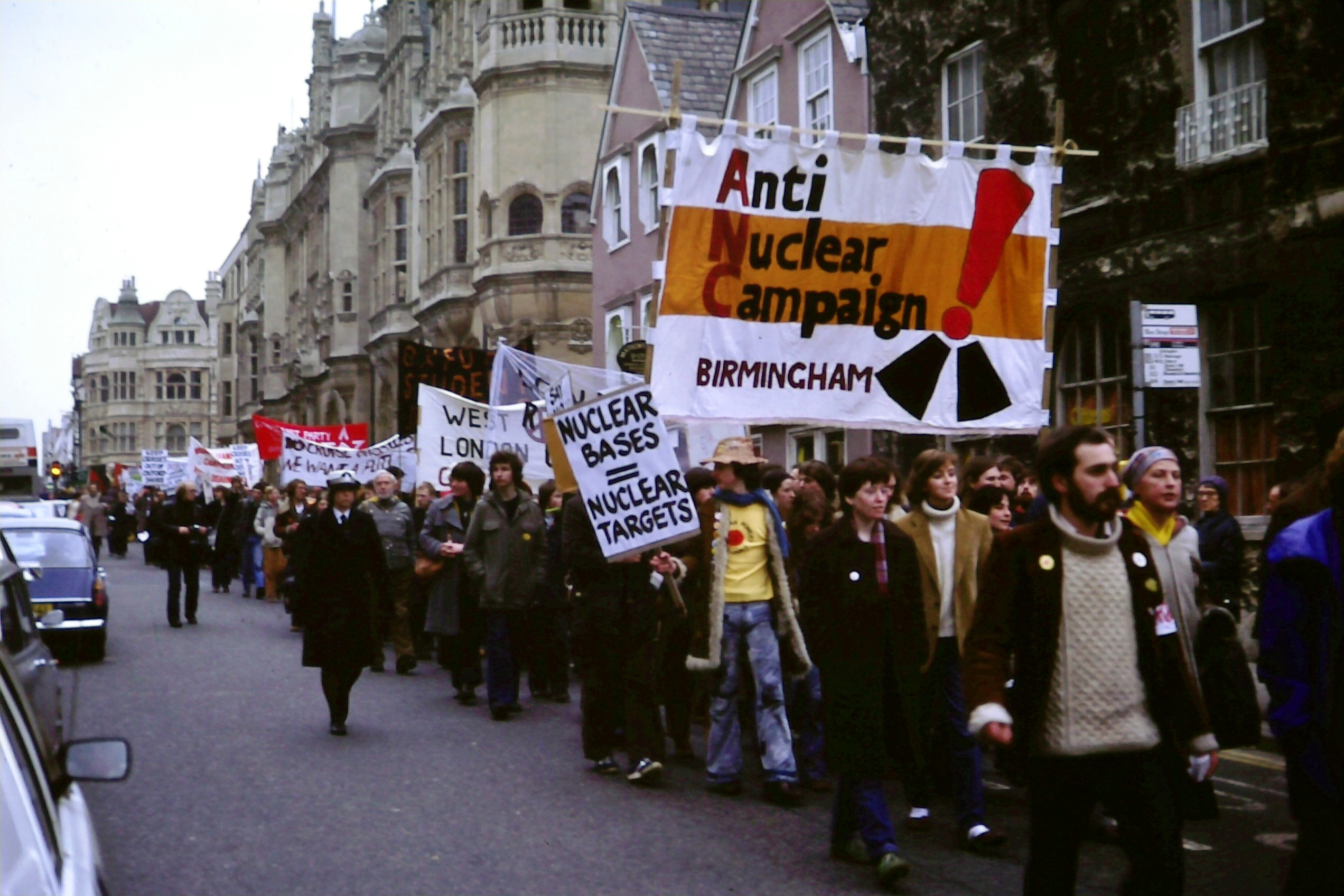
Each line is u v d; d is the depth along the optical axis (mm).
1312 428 12641
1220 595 10672
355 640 10562
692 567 9531
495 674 11516
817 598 6672
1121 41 15234
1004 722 4766
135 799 8406
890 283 10336
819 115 22344
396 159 51188
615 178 30969
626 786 8828
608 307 31047
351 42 59812
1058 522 4848
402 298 51469
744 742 10523
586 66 36406
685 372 9883
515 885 6551
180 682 13727
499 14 37000
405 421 18766
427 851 7184
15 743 3260
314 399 64875
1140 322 11062
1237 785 8664
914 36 19344
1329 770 4336
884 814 6555
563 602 12734
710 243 9883
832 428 22078
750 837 7488
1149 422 14711
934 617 7570
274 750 10023
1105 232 15406
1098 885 6480
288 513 21797
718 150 9867
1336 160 12492
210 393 145500
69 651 15438
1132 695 4746
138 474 68188
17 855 2783
